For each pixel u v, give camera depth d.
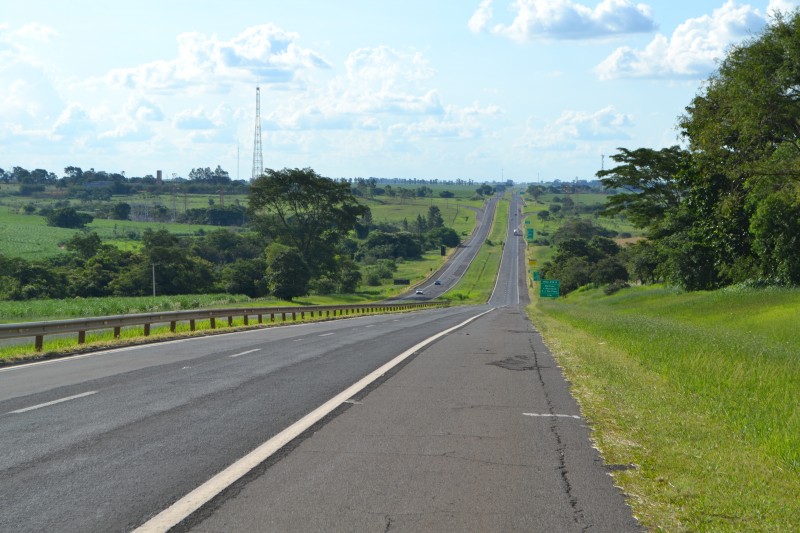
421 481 7.39
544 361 18.91
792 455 8.59
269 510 6.36
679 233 64.25
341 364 17.56
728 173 47.66
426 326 36.47
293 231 110.00
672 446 9.13
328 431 9.73
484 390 13.68
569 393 13.45
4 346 22.75
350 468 7.85
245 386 13.71
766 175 46.19
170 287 99.62
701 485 7.40
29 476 7.36
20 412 10.84
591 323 35.09
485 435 9.68
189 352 20.45
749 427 10.34
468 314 57.22
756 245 49.75
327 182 109.31
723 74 45.06
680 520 6.34
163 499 6.63
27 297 88.81
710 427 10.52
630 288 87.25
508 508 6.59
